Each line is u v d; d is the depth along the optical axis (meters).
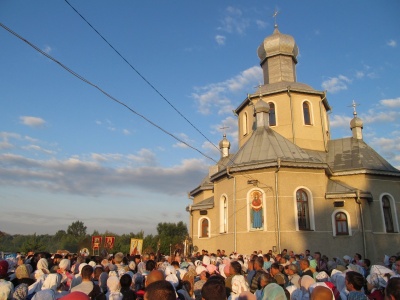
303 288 6.54
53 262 10.59
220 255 19.09
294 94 28.42
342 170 26.02
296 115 27.95
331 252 21.25
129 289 6.46
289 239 20.44
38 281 7.28
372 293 6.86
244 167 22.00
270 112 28.47
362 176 25.66
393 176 26.02
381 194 25.52
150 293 3.00
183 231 88.12
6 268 6.32
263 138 24.31
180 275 9.39
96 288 6.74
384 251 24.19
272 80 31.52
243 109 30.61
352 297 5.60
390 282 3.88
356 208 22.64
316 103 28.91
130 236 62.66
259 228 20.95
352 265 9.63
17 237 72.94
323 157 27.75
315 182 22.05
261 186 21.48
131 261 10.47
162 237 57.47
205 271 8.37
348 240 22.12
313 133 28.08
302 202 21.62
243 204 21.70
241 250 20.98
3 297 5.62
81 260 11.27
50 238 96.62
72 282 7.83
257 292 7.02
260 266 9.02
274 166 21.38
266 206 21.09
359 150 27.95
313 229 21.11
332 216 22.84
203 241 26.14
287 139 24.84
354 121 29.89
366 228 22.45
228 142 34.03
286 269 10.12
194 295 8.04
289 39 31.73
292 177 21.62
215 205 24.66
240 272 7.74
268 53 32.03
